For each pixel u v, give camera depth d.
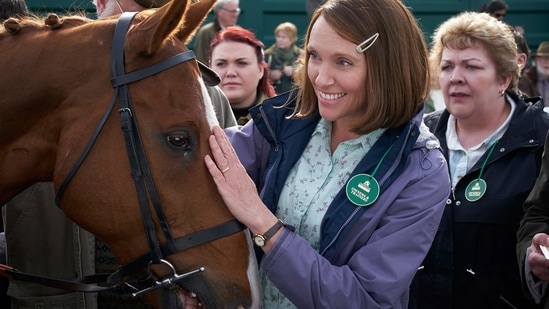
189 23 2.45
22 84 2.38
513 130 3.27
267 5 7.25
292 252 2.34
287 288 2.36
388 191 2.43
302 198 2.52
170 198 2.29
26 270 2.96
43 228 2.95
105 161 2.30
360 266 2.39
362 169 2.46
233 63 4.20
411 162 2.46
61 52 2.38
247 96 4.23
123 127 2.29
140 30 2.31
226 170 2.32
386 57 2.45
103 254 3.03
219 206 2.33
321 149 2.58
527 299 3.18
